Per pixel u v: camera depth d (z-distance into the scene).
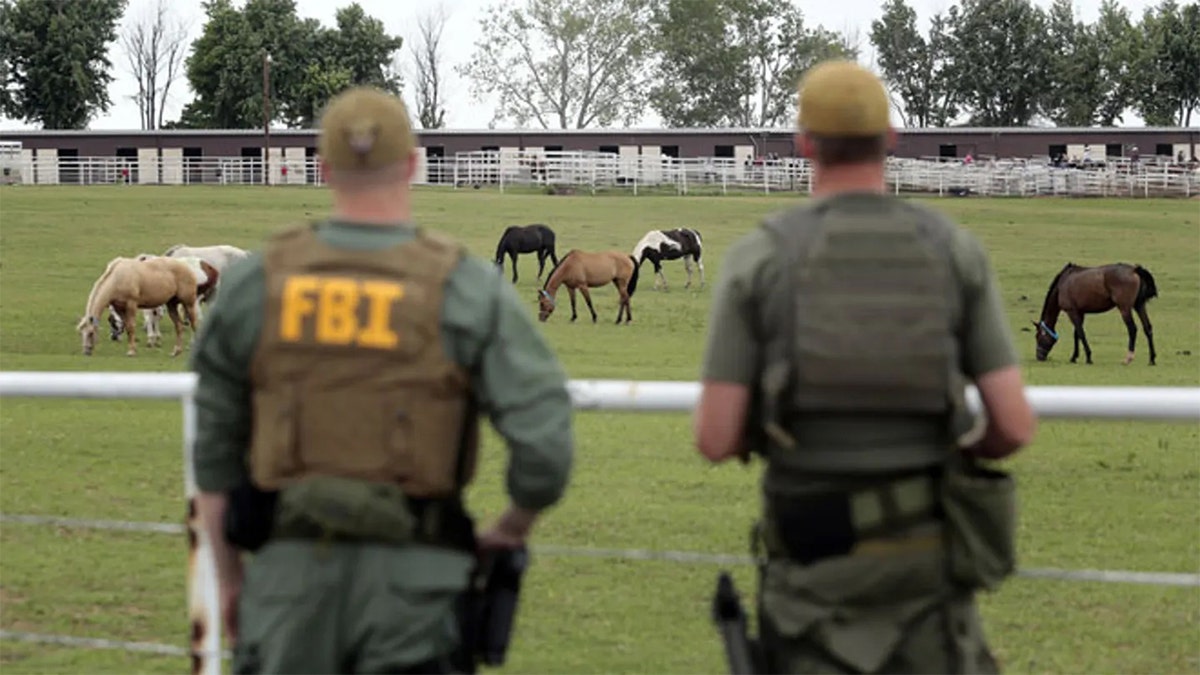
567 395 5.05
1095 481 17.95
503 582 5.26
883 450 4.98
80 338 39.81
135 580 12.34
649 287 58.00
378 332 4.94
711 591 12.06
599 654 10.29
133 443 19.55
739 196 89.62
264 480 5.01
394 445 4.91
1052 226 74.50
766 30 162.00
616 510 15.36
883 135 5.15
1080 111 151.75
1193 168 100.19
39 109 140.50
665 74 161.50
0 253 58.94
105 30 142.25
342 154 5.08
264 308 5.07
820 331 4.95
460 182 96.12
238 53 135.62
